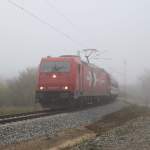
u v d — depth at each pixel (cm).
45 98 3048
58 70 3038
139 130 1953
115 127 2144
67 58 3086
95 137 1703
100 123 2241
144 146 1402
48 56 3159
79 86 3159
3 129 1582
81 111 2889
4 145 1289
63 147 1366
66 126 1917
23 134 1542
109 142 1510
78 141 1524
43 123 1906
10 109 2994
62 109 3044
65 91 2992
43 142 1415
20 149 1251
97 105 4322
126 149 1337
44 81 3034
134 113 3209
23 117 2067
